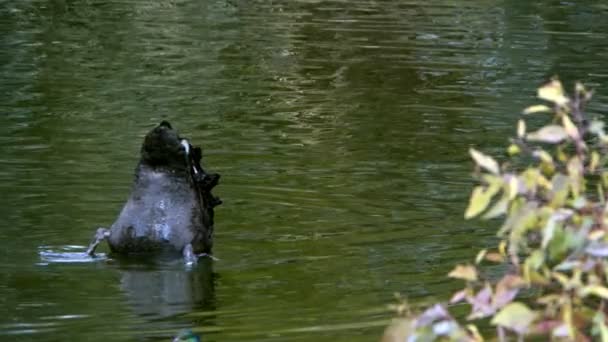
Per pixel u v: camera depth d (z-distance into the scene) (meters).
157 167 19.08
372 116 29.42
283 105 30.55
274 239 19.84
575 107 10.34
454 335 9.27
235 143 26.64
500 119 29.19
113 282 17.44
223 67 34.97
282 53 36.88
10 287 17.12
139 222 18.81
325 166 24.70
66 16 42.72
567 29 40.97
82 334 15.23
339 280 17.48
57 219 20.89
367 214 21.36
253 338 14.95
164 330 15.37
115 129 27.72
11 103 30.16
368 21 42.00
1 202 21.78
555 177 9.77
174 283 17.41
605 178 10.27
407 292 16.83
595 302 11.32
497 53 37.16
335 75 34.12
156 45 37.91
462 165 24.81
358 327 15.33
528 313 9.43
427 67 35.22
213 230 20.27
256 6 44.84
